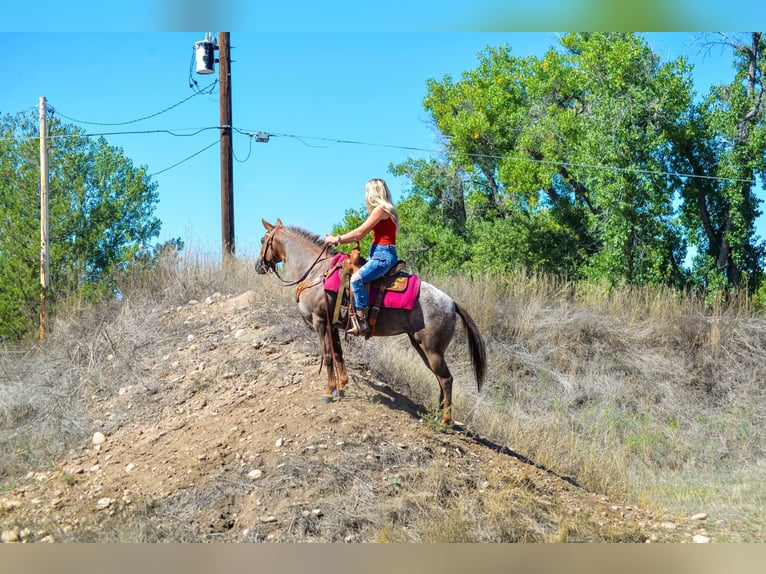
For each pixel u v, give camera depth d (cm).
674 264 2209
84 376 1012
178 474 725
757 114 2053
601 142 2020
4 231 2170
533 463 872
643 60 2052
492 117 2781
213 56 1736
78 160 2941
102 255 2992
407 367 1036
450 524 638
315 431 765
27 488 743
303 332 1045
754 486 988
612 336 1490
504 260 2562
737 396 1391
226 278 1371
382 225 798
